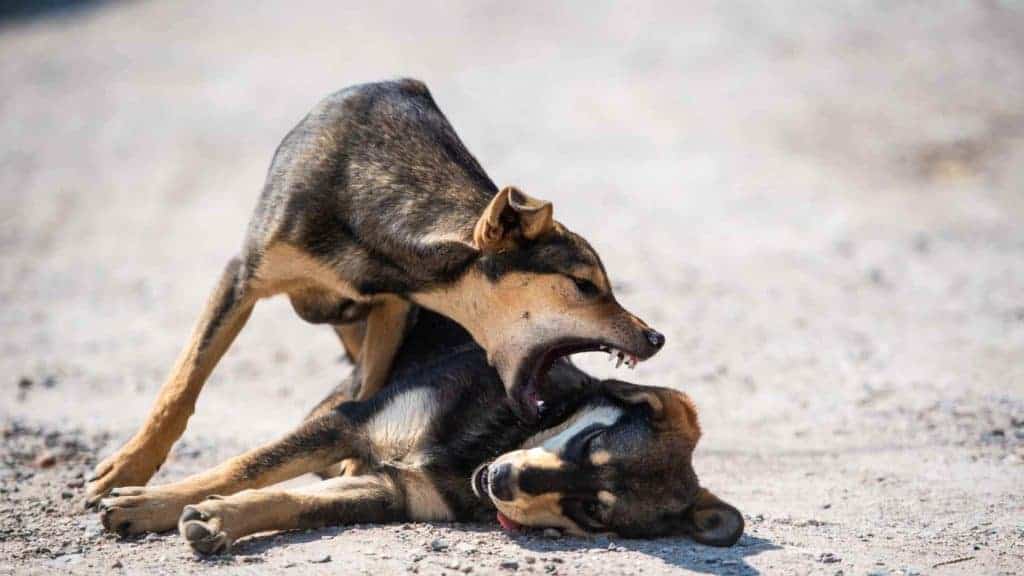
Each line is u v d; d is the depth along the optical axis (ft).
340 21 172.55
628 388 31.30
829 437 44.42
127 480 34.50
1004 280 72.38
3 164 116.78
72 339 65.62
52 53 165.37
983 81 123.24
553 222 31.94
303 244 34.58
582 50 146.10
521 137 112.27
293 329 66.85
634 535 30.71
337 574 27.73
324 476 37.99
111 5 196.65
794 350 57.93
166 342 64.80
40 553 30.14
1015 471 39.52
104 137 124.47
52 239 93.30
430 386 33.22
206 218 97.71
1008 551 31.09
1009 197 94.94
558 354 32.17
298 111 126.93
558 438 30.60
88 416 49.01
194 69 150.71
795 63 132.98
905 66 129.39
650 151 107.55
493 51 148.05
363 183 34.35
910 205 92.99
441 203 33.68
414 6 178.40
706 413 48.14
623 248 80.33
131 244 91.20
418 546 29.91
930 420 45.91
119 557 29.37
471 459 32.53
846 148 107.65
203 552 28.96
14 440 44.06
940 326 62.34
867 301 67.97
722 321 63.46
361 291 34.45
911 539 32.19
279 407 51.67
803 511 35.42
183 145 119.65
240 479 32.09
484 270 32.04
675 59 138.31
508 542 30.42
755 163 103.60
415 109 36.65
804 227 86.53
